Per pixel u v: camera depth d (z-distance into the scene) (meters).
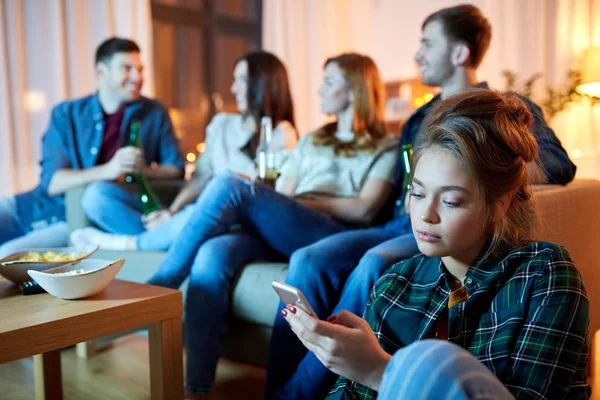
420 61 1.70
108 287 1.19
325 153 1.85
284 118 2.29
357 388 0.89
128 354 1.84
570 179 1.44
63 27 3.17
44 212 2.27
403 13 4.48
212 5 4.33
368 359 0.71
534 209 0.87
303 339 0.74
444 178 0.76
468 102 0.79
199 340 1.41
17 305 1.04
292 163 1.96
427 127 0.81
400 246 1.29
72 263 1.20
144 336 2.04
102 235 1.88
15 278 1.20
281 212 1.56
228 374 1.68
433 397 0.55
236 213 1.53
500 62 3.70
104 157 2.43
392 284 0.95
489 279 0.80
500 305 0.78
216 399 1.49
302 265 1.31
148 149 2.50
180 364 1.15
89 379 1.61
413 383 0.57
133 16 3.48
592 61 2.90
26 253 1.30
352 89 1.80
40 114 3.13
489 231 0.82
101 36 3.35
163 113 2.56
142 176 2.04
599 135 3.25
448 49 1.62
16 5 3.00
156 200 2.06
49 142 2.32
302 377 1.19
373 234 1.49
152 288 1.18
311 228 1.61
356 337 0.71
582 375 0.76
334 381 1.17
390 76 4.61
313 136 1.92
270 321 1.40
